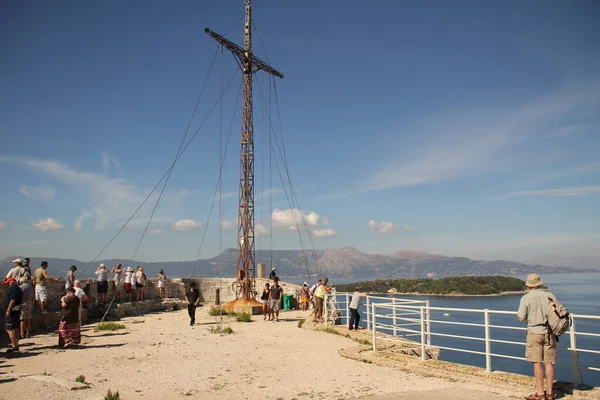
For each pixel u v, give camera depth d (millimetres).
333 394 9125
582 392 8320
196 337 17641
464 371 10555
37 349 14148
